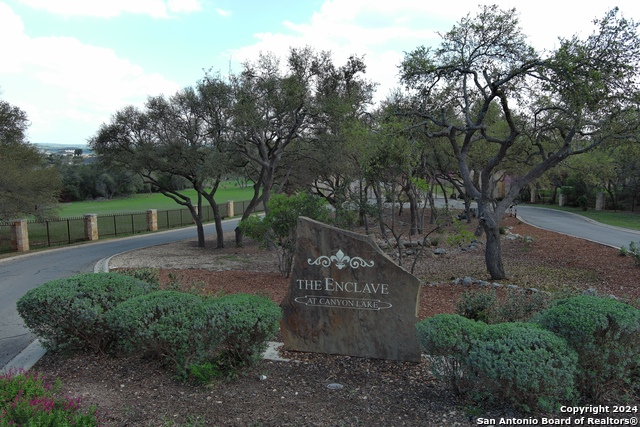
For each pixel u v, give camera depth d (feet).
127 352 19.45
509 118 36.35
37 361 20.16
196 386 16.89
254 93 63.05
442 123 39.19
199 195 81.35
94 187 228.43
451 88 43.06
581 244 59.11
